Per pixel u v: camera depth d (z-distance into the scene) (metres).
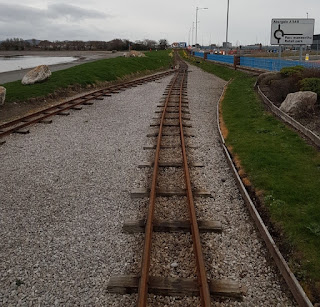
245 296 4.77
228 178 8.62
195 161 9.65
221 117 15.56
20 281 4.98
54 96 19.20
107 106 17.47
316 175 8.26
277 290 4.86
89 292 4.79
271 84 21.61
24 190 7.83
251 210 6.74
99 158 9.88
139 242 5.87
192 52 97.75
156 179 8.25
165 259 5.45
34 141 11.38
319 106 14.86
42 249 5.70
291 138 11.43
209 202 7.33
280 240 5.98
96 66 31.88
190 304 4.60
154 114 15.81
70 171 8.92
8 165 9.30
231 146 11.01
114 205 7.13
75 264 5.34
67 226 6.37
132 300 4.65
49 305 4.57
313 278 4.88
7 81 25.64
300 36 33.59
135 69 36.97
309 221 6.23
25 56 82.25
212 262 5.40
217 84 29.52
